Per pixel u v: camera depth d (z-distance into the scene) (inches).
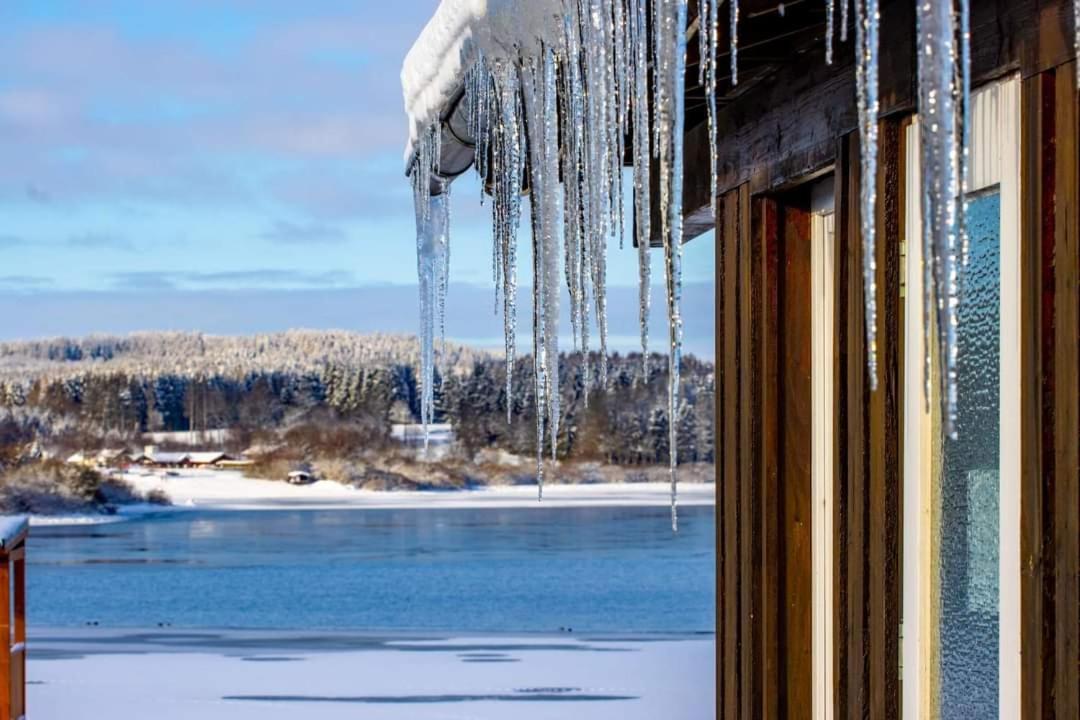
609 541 2133.4
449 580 1503.4
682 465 3206.2
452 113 193.9
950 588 136.7
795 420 184.5
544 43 147.3
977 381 132.6
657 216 227.3
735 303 197.2
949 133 83.4
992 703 128.5
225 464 3742.6
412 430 3607.3
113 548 2126.0
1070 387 106.0
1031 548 111.9
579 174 147.3
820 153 162.7
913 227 140.0
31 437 3678.6
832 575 168.6
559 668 535.5
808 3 144.4
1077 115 106.3
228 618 1143.0
